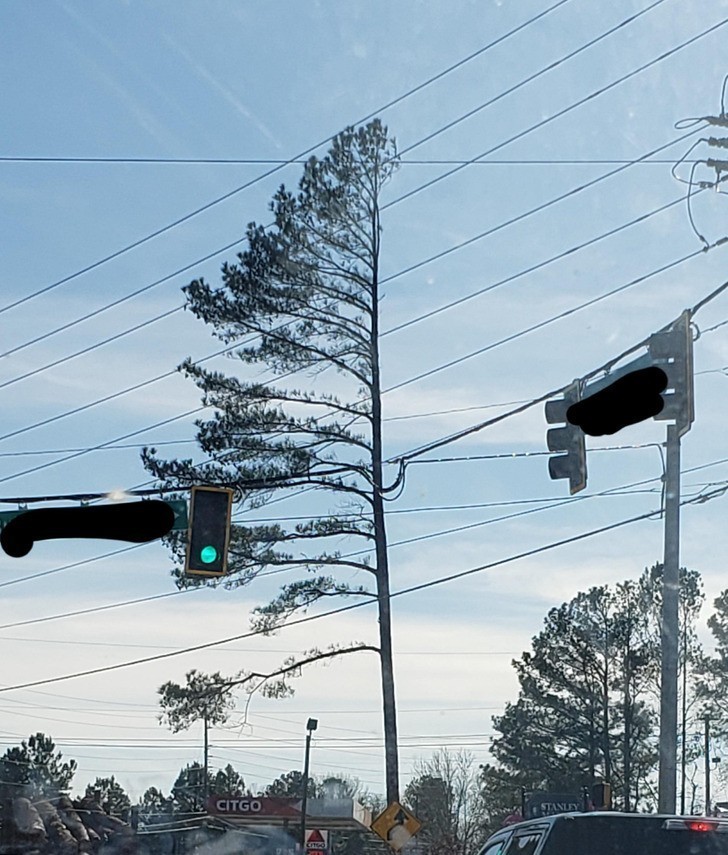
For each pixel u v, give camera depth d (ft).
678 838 30.40
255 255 104.37
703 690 206.69
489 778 229.86
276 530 103.24
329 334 106.22
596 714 211.61
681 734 211.20
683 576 207.21
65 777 282.15
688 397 47.19
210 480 99.81
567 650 208.13
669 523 63.16
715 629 205.87
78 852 120.88
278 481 95.71
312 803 193.16
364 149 106.42
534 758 217.36
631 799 216.74
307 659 104.73
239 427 101.60
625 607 205.57
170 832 179.32
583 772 215.10
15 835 116.16
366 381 105.81
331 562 104.47
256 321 104.22
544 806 99.50
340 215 105.09
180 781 319.06
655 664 201.57
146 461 100.32
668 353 47.50
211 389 103.04
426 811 278.26
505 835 35.73
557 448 51.78
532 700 216.74
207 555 56.70
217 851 183.01
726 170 52.80
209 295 104.22
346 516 104.78
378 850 226.58
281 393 103.86
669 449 63.57
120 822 142.61
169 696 104.42
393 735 102.94
